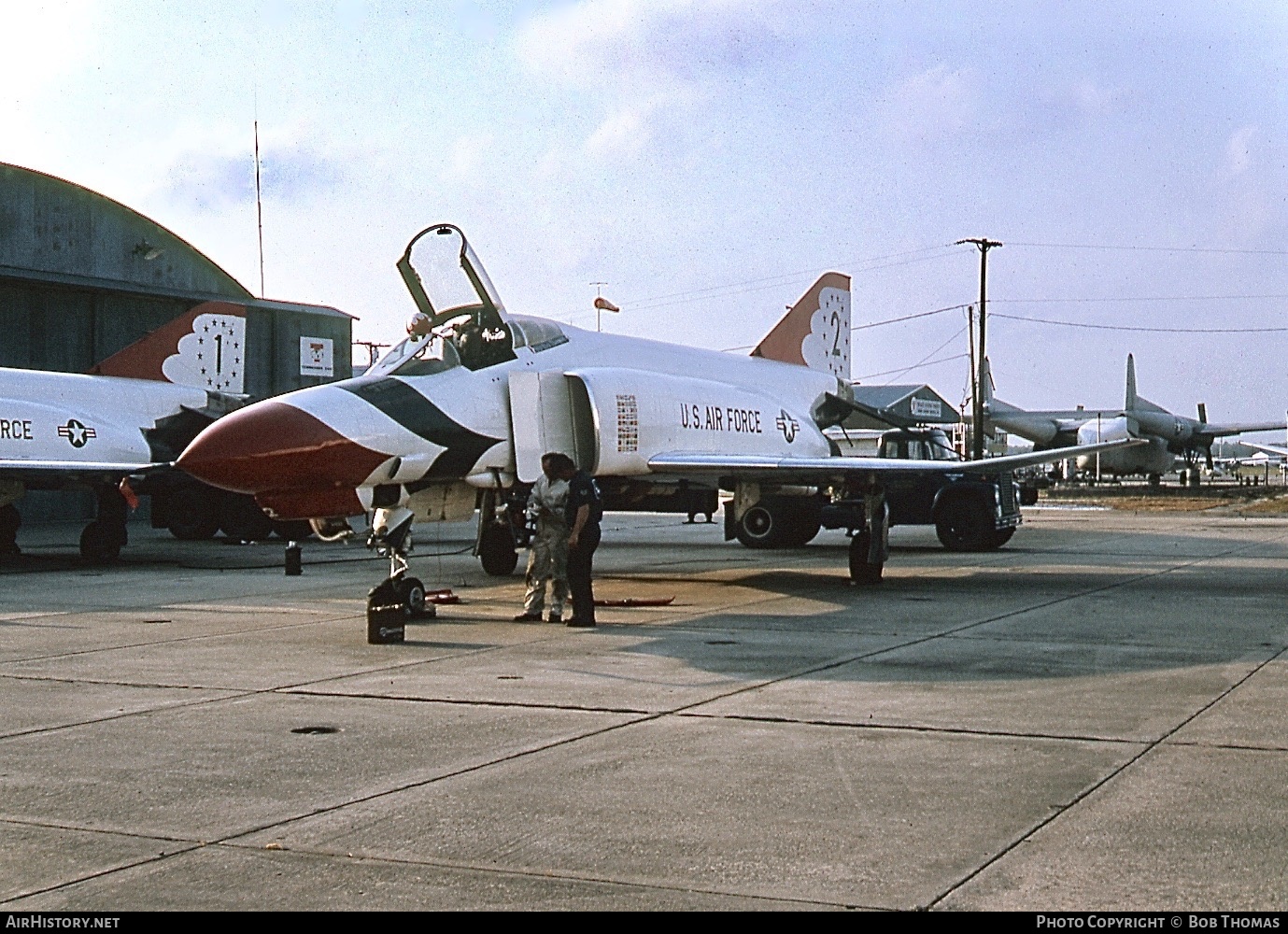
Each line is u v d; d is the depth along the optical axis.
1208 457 71.06
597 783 5.77
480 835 4.99
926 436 22.64
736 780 5.81
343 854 4.77
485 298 14.05
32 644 10.48
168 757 6.35
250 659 9.59
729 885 4.39
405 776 5.93
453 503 14.43
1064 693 8.00
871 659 9.45
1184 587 15.01
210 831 5.08
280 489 11.70
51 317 32.78
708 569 17.95
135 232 34.41
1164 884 4.35
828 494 18.22
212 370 25.45
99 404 22.55
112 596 14.59
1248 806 5.30
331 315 39.22
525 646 10.23
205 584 16.16
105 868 4.63
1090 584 15.51
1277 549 21.73
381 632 10.40
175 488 20.91
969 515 21.41
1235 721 7.07
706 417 16.11
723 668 9.08
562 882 4.45
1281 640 10.45
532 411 13.95
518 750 6.45
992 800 5.44
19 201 31.84
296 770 6.07
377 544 12.30
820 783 5.75
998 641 10.46
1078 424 64.12
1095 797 5.46
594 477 14.58
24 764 6.22
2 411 20.42
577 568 11.40
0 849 4.86
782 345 21.98
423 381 13.02
